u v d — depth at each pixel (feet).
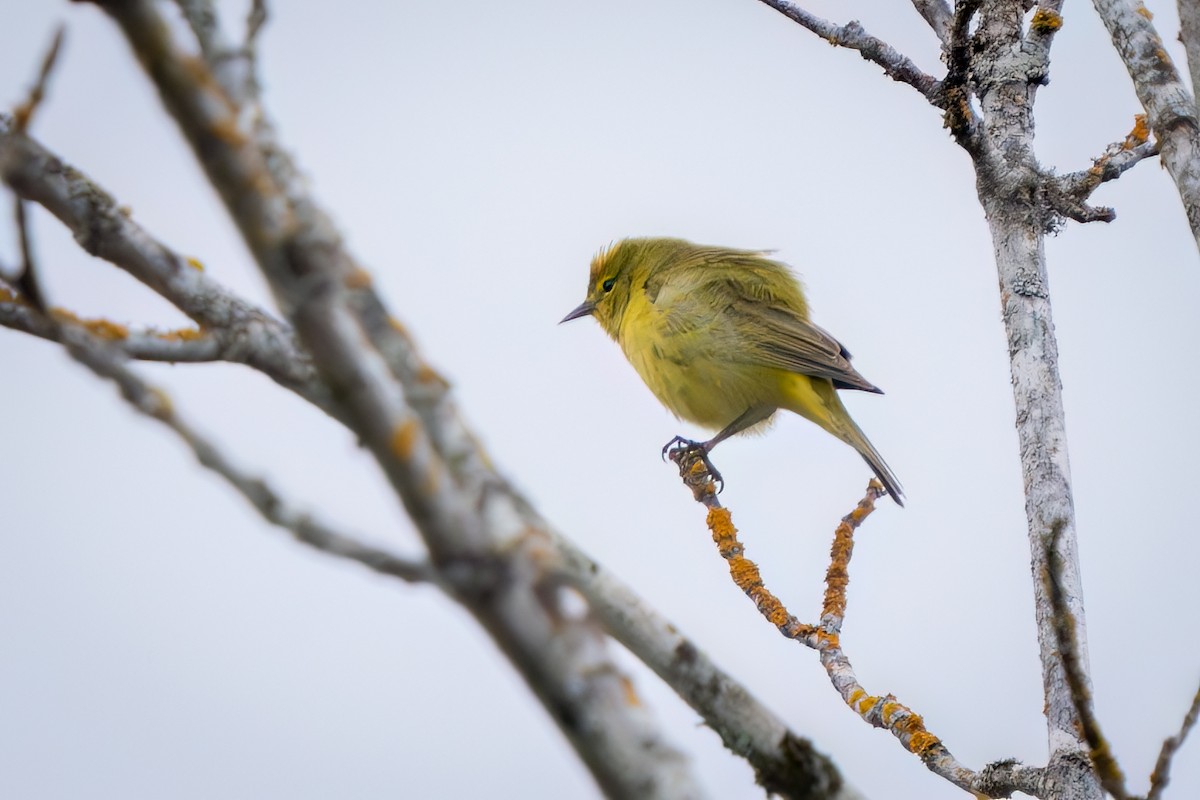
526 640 12.72
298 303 11.93
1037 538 28.43
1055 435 29.96
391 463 12.13
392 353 13.79
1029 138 34.76
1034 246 32.89
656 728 13.12
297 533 13.15
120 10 11.05
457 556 12.42
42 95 13.93
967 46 33.27
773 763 18.28
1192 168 26.30
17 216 13.44
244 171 11.69
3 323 18.76
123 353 19.02
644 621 18.42
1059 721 25.88
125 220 19.36
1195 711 21.47
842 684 30.17
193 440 13.21
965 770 27.37
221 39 14.12
